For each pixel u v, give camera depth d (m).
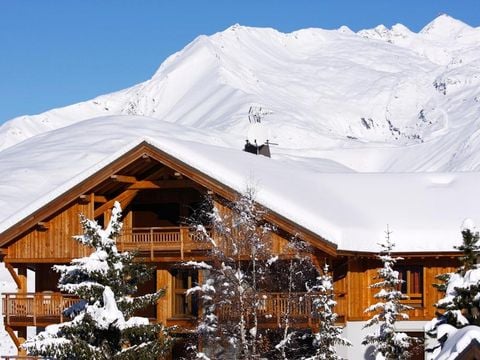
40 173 148.38
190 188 46.00
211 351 37.53
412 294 43.22
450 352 21.08
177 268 44.22
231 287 36.19
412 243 42.31
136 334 32.28
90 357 31.27
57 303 44.88
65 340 31.50
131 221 46.84
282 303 40.22
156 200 46.50
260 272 37.56
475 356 20.52
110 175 43.88
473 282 28.11
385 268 39.19
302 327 40.16
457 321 27.98
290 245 38.97
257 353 36.16
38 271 47.59
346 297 42.66
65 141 179.00
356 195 47.28
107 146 172.12
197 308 44.16
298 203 42.09
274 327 40.47
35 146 174.75
